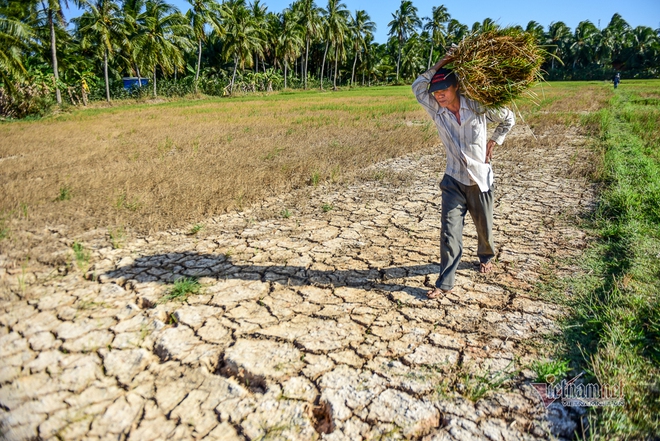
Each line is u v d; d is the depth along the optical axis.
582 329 2.87
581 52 82.25
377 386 2.45
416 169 7.72
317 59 70.38
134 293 3.50
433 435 2.13
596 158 7.67
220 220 5.24
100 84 38.25
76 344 2.86
